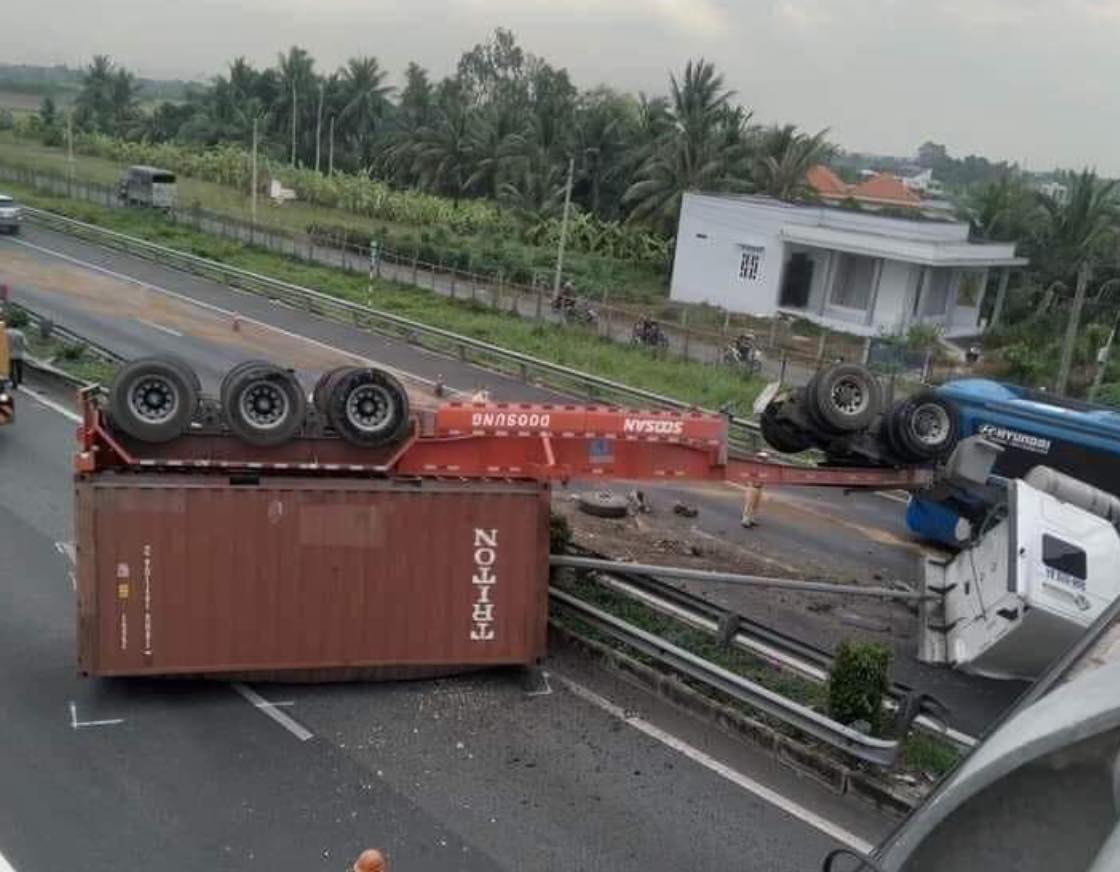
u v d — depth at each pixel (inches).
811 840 379.6
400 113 3506.4
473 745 427.8
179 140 3715.6
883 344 1462.8
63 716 429.4
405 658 462.9
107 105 4367.6
